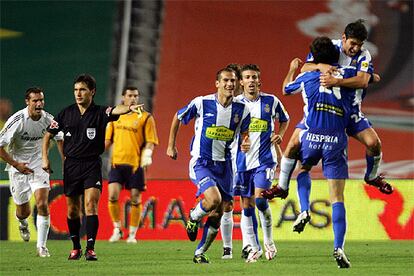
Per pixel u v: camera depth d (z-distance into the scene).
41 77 73.31
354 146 68.94
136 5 73.69
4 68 73.19
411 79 72.94
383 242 45.03
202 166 28.67
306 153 26.62
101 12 73.94
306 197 27.64
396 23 73.94
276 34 74.19
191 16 73.94
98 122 31.36
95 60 73.50
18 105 72.56
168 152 29.58
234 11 74.31
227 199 29.19
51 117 33.88
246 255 32.72
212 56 73.56
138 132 44.31
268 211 31.80
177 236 47.50
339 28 74.19
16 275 25.69
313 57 26.73
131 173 44.28
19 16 74.25
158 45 73.31
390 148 71.12
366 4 74.25
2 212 47.50
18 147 33.72
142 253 36.12
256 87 32.50
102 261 31.20
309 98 26.20
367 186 47.47
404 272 26.08
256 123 32.28
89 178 31.42
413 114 72.12
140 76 73.00
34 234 47.41
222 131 28.59
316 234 47.00
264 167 31.95
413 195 47.38
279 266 28.41
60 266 28.89
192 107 28.86
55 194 47.69
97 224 31.64
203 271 26.45
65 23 74.06
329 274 25.20
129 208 47.81
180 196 47.75
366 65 25.88
